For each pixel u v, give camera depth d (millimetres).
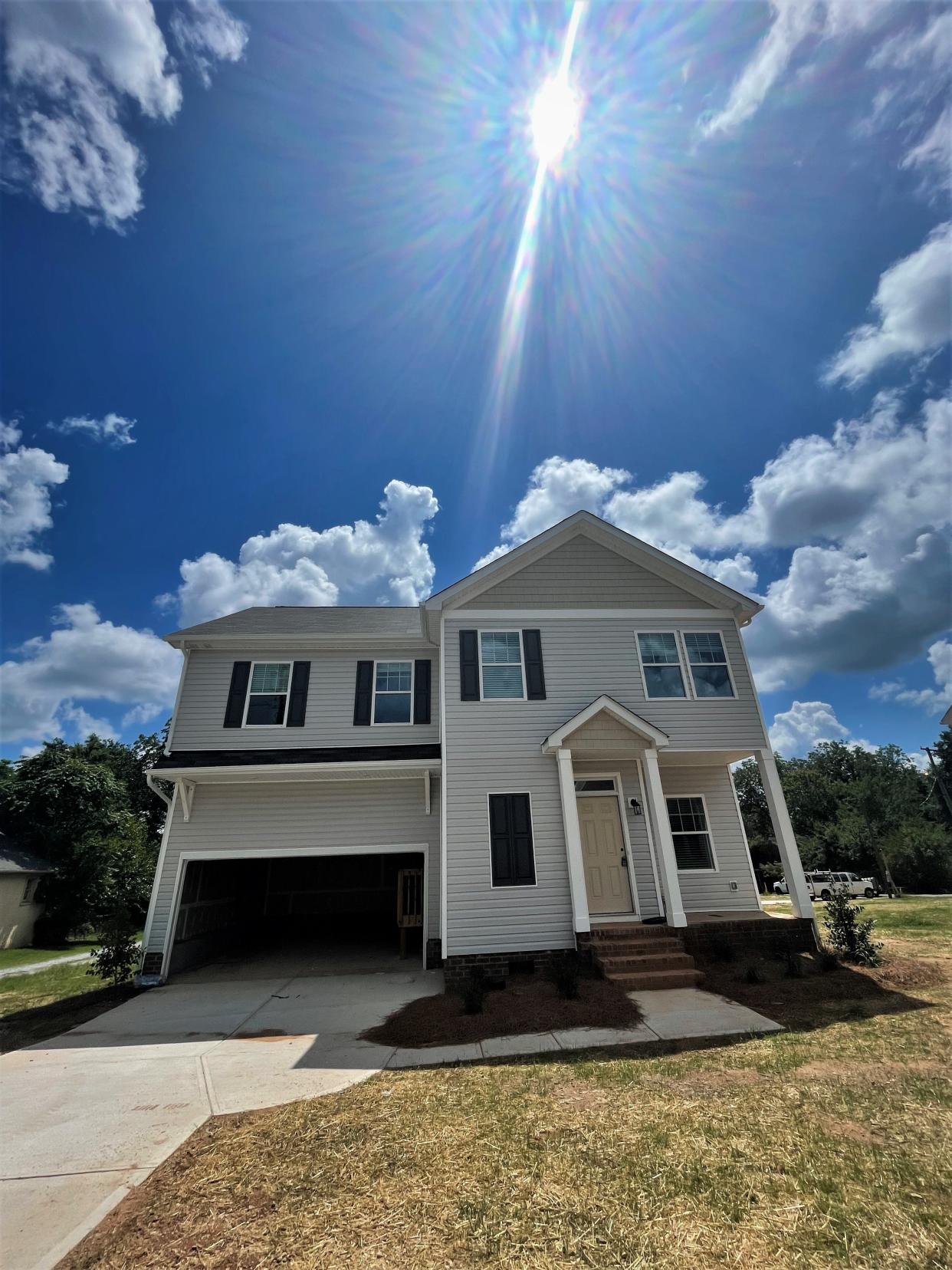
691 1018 7078
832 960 9148
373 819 12492
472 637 12109
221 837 12227
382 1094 5238
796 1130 4023
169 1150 4328
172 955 11516
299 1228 3191
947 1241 2795
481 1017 7531
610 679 12023
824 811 43625
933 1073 4938
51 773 23734
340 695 13625
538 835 10734
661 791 10844
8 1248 3131
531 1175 3611
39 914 21578
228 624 14609
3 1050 7457
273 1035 7590
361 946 14875
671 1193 3332
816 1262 2695
